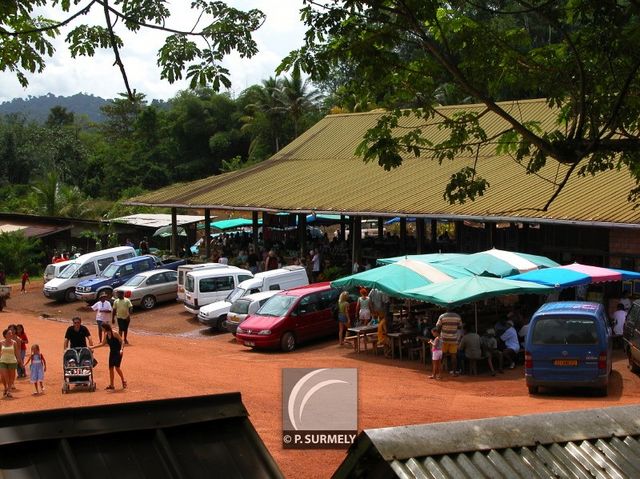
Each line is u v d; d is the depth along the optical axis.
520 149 9.81
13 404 17.20
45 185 73.44
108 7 7.61
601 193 26.05
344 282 24.16
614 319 23.45
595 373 17.42
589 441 5.06
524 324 23.62
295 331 26.53
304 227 37.72
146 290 37.31
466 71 10.23
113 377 19.12
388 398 17.25
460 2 9.86
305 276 32.72
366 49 9.33
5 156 104.00
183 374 20.94
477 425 4.86
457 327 20.84
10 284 51.34
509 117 8.94
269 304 27.47
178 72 8.38
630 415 5.38
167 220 56.97
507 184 29.39
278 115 80.00
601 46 9.84
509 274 24.05
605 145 8.73
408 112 10.18
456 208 27.94
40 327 34.78
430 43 9.00
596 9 9.42
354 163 39.78
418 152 10.08
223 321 31.55
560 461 4.77
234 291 32.06
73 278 42.19
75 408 4.83
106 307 27.48
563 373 17.56
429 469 4.41
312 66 9.44
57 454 4.62
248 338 26.34
